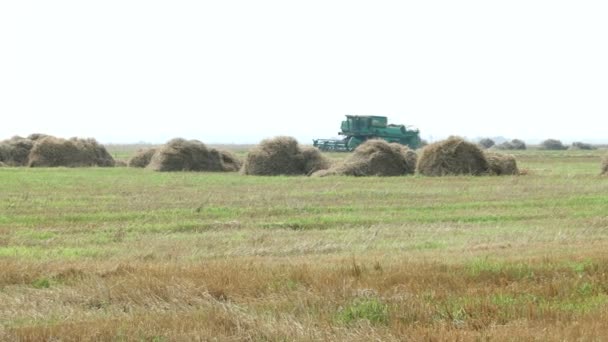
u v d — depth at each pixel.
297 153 67.25
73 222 30.42
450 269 19.44
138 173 64.06
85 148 80.44
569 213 34.75
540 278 18.61
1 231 27.78
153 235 27.44
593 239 26.80
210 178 57.47
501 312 15.33
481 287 17.58
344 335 13.81
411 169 65.75
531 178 57.97
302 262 21.22
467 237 27.17
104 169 70.62
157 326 14.25
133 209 34.78
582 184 51.12
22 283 18.48
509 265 19.69
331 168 64.62
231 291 17.22
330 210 35.25
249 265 20.16
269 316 14.91
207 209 34.75
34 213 33.09
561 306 15.77
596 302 16.16
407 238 26.97
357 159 64.06
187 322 14.49
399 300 16.27
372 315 15.12
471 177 59.09
